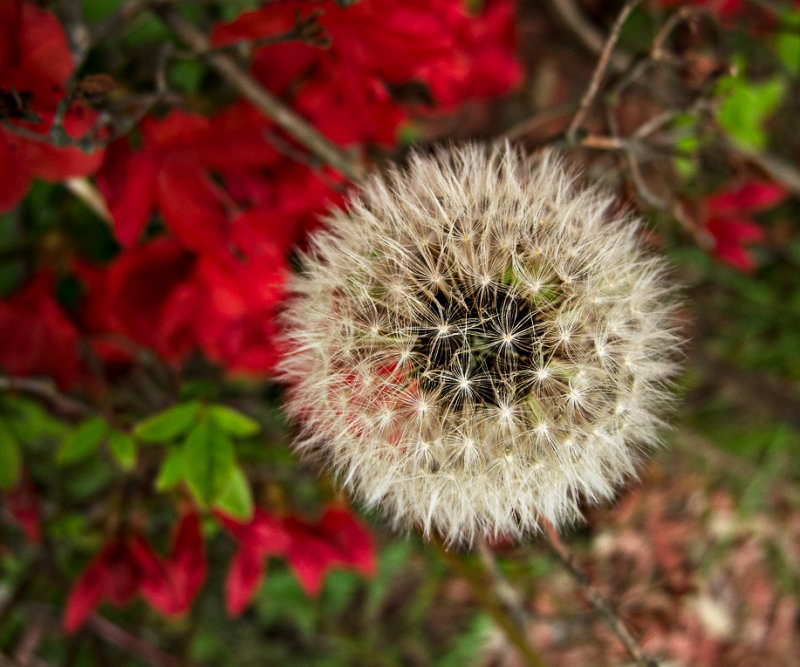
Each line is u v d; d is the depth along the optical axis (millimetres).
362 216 144
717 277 279
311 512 214
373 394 144
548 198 146
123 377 188
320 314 146
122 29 159
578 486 150
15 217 180
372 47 149
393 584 287
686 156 162
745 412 282
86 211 179
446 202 144
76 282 180
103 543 174
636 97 222
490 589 203
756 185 198
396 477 145
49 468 205
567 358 146
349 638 274
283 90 156
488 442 145
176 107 148
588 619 255
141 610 239
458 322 145
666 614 263
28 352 166
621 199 163
